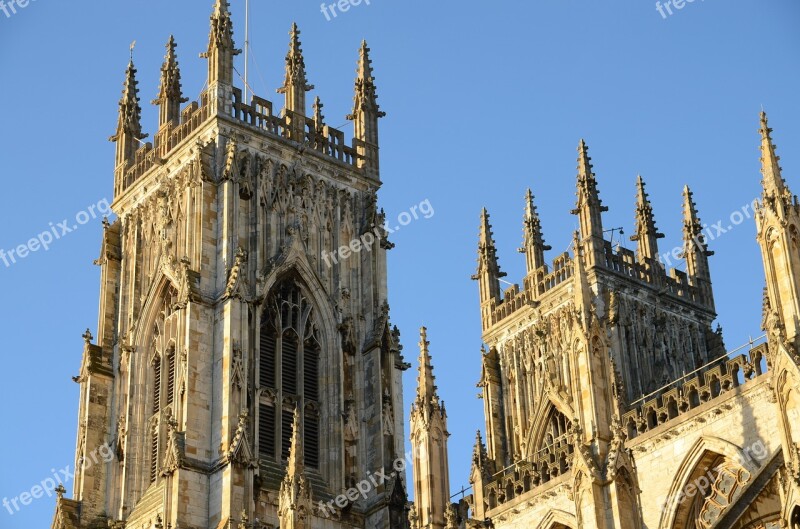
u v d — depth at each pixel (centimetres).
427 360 12588
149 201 17850
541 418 17975
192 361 15800
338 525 16062
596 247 18375
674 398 12569
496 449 18512
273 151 17412
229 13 17912
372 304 17450
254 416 15862
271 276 16562
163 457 15900
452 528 11706
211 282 16400
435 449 12244
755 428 11625
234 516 14950
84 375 17300
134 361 17012
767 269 10288
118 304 17788
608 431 10756
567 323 18225
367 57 19100
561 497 12875
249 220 16800
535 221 19675
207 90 17500
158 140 18050
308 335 16875
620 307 18150
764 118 10725
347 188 17988
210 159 17025
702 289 19200
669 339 18412
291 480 13700
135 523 15962
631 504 10381
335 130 18250
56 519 16288
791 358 9650
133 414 16738
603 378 10975
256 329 16238
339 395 16712
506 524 13350
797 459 9306
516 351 19000
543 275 19112
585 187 18800
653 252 19300
